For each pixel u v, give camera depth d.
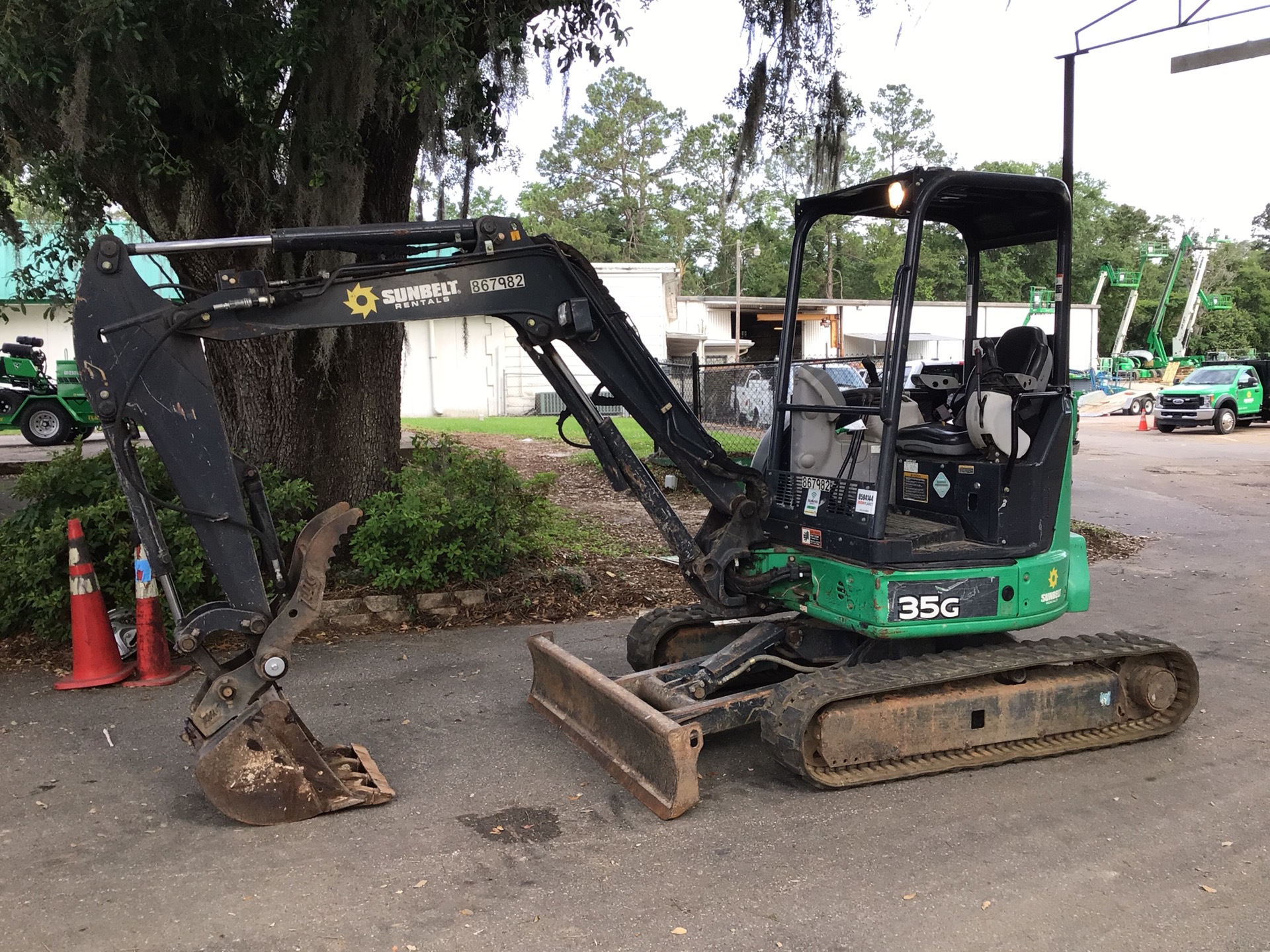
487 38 6.73
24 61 5.24
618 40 7.08
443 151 7.21
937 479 5.00
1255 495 14.05
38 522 6.64
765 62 8.11
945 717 4.53
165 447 3.96
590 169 62.88
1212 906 3.41
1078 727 4.86
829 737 4.28
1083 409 36.53
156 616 5.86
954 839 3.91
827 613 4.72
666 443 4.90
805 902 3.43
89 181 6.64
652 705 4.81
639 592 7.85
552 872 3.64
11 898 3.45
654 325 28.28
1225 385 26.11
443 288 4.32
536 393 29.11
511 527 7.82
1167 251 53.38
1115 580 8.80
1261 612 7.65
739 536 5.06
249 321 4.05
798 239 5.26
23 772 4.55
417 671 6.05
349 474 7.70
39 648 6.34
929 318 28.66
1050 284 6.80
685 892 3.50
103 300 3.88
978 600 4.64
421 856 3.76
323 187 6.55
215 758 3.93
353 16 5.88
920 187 4.38
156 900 3.44
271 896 3.47
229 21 5.78
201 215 6.68
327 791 4.11
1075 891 3.51
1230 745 4.93
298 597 4.10
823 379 5.08
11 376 17.62
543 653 5.18
